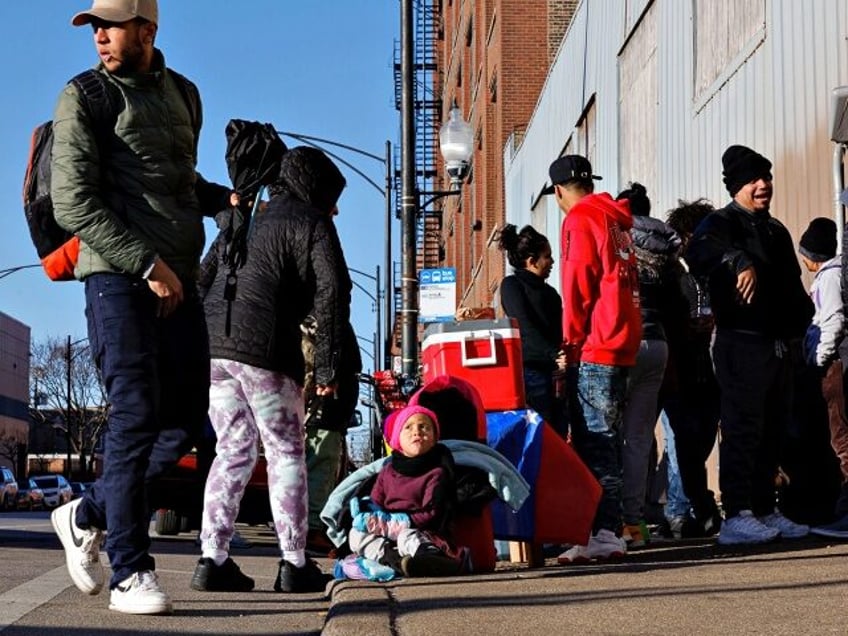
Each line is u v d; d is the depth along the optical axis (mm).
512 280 9133
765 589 5508
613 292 7602
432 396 7348
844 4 9727
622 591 5625
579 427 7715
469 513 6973
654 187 16750
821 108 10273
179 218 5762
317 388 6801
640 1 17219
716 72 13742
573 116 22297
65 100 5539
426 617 4863
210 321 6730
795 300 8000
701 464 9719
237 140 6746
